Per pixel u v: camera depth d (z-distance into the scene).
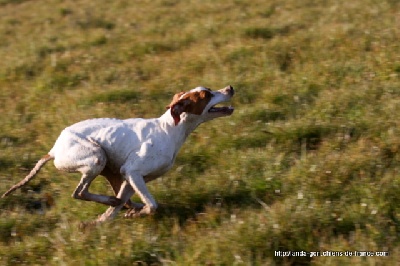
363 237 8.85
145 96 14.76
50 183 11.71
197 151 11.80
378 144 11.28
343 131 11.99
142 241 9.19
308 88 13.92
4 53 19.64
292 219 9.15
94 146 9.67
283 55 15.78
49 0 26.33
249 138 12.09
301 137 12.04
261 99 13.83
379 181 10.09
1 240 10.03
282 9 20.08
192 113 9.87
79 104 14.62
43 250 9.52
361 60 14.81
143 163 9.66
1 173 12.13
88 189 10.70
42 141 13.18
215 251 8.72
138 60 17.41
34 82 16.83
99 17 22.34
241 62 15.79
